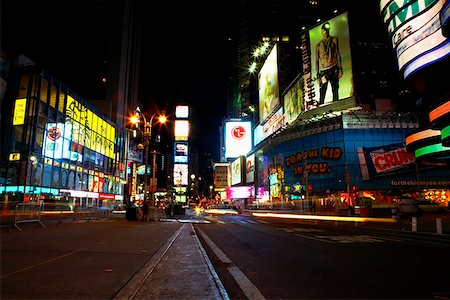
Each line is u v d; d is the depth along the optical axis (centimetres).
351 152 5262
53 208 3022
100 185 6334
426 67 2739
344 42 5691
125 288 573
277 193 6556
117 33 9294
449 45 2491
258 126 9350
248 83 12344
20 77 4541
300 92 6344
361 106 5341
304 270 789
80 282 609
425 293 587
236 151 9900
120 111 8894
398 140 5275
